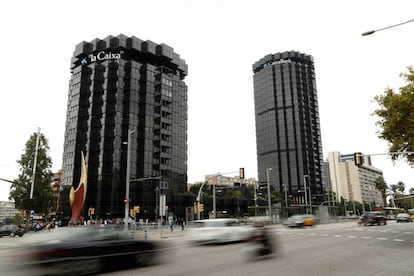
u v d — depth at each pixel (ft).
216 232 59.06
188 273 30.63
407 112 71.46
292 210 170.40
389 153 78.13
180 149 318.04
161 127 299.99
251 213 172.24
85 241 32.32
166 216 219.41
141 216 264.11
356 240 61.98
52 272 29.68
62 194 274.57
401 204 482.69
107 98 282.36
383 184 435.12
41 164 175.11
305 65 555.69
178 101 326.03
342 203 445.37
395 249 46.80
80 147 278.46
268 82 552.41
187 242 63.98
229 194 354.95
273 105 538.88
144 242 37.04
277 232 92.12
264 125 542.98
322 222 178.50
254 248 40.70
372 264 34.32
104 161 266.98
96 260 32.27
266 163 526.98
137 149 281.33
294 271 30.76
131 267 34.99
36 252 29.86
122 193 264.11
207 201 304.50
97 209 255.91
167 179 294.05
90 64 303.27
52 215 301.43
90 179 265.75
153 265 36.11
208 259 39.47
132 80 291.79
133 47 306.96
